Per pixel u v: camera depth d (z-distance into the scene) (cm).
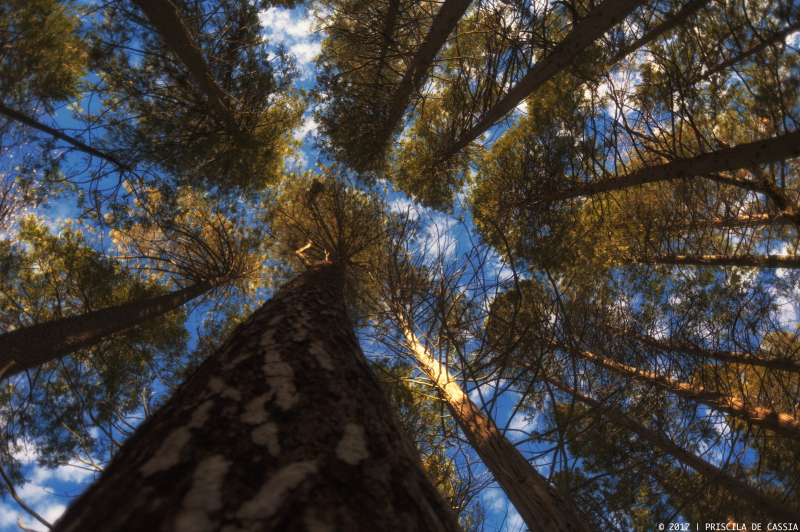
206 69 524
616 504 393
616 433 520
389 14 593
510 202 684
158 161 589
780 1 312
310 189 773
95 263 544
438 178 827
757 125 400
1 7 327
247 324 179
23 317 510
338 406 106
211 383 111
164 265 792
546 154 604
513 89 555
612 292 614
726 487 431
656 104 482
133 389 561
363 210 780
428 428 491
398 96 673
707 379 491
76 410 470
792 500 407
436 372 464
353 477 78
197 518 59
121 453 89
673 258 591
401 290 568
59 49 381
